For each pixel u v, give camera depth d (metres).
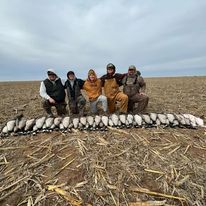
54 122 2.96
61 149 2.42
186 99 5.00
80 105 3.53
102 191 1.81
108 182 1.90
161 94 5.98
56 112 4.04
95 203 1.71
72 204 1.70
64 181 1.93
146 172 2.00
